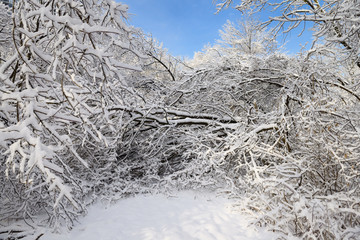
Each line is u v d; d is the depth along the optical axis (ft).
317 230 11.44
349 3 18.47
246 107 25.02
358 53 18.21
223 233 12.74
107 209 17.43
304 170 13.82
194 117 24.66
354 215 11.78
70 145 9.75
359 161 13.65
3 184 14.67
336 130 14.53
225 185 20.47
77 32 8.11
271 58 23.40
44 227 14.61
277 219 12.98
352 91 18.65
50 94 11.76
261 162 21.21
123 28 8.93
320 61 18.60
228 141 20.63
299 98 17.39
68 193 8.00
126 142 22.63
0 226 14.90
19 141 8.15
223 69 26.73
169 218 15.06
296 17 23.58
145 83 33.04
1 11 22.82
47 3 9.31
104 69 9.25
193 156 24.71
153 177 21.62
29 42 8.80
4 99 8.69
